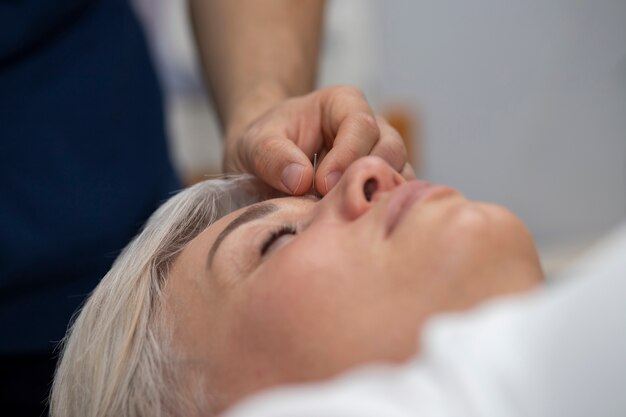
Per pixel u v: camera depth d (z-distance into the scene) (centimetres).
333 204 73
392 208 67
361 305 63
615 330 44
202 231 88
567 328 45
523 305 51
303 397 49
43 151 106
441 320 52
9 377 107
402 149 91
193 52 167
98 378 83
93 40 114
